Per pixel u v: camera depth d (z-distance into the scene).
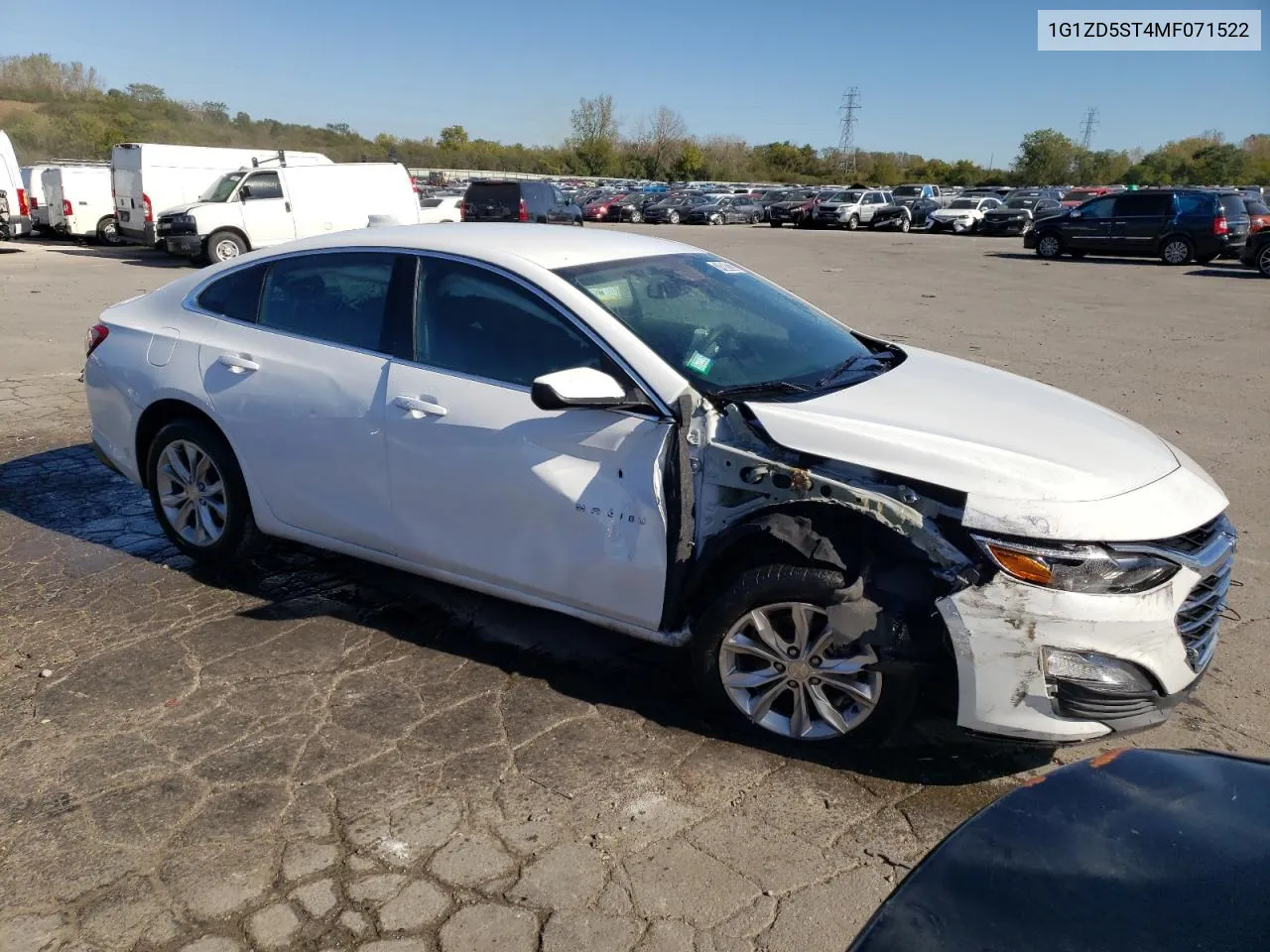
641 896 2.56
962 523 2.82
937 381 3.65
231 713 3.35
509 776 3.04
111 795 2.91
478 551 3.61
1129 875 1.77
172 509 4.57
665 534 3.19
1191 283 18.80
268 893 2.55
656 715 3.40
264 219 18.70
